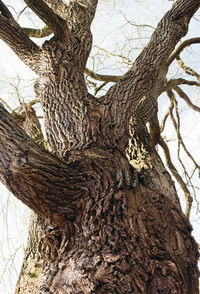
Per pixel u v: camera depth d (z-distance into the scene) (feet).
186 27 10.62
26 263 8.52
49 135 9.01
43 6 9.46
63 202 7.12
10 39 10.61
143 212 7.50
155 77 10.14
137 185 8.05
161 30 10.61
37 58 10.77
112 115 9.07
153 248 7.00
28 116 13.00
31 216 9.65
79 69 10.75
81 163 7.64
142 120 11.23
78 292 6.32
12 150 6.71
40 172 6.79
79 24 11.98
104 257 6.57
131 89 9.70
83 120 8.73
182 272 6.93
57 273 6.78
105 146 8.23
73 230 7.14
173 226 7.70
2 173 6.68
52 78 10.13
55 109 9.36
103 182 7.40
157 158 9.97
